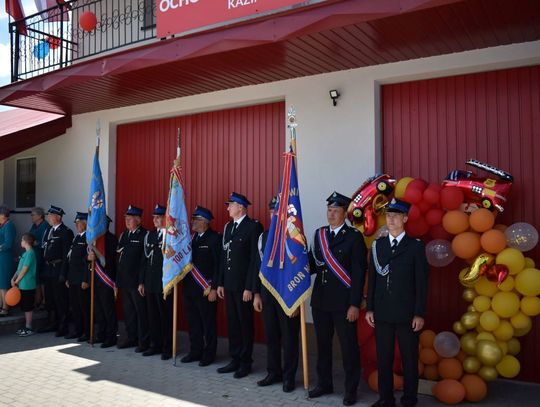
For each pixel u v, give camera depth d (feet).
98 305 23.29
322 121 20.72
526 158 17.46
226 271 18.72
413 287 14.47
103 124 27.89
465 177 16.06
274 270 16.48
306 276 16.22
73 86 22.79
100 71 21.22
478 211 15.05
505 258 14.57
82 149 28.78
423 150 19.24
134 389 16.84
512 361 15.31
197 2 19.17
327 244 16.06
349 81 20.17
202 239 20.29
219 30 18.03
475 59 17.71
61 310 24.86
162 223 21.57
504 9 14.39
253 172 23.44
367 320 15.29
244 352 18.35
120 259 22.45
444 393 14.84
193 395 16.24
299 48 17.62
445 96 18.98
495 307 14.83
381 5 14.78
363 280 15.44
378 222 16.74
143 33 27.63
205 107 24.26
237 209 19.04
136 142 27.53
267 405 15.33
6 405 15.44
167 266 19.45
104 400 15.83
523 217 17.35
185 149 25.67
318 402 15.57
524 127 17.56
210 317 19.76
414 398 14.48
